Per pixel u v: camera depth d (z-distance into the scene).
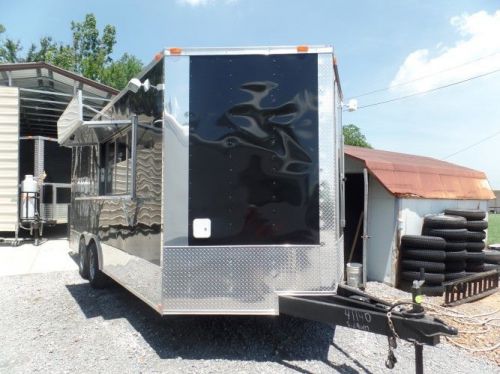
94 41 36.25
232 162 3.78
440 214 7.59
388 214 6.98
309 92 3.80
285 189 3.76
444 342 4.61
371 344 4.32
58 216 12.23
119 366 3.71
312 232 3.74
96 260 6.27
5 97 11.23
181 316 4.97
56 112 14.70
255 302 3.72
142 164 4.34
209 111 3.80
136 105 4.57
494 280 6.93
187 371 3.60
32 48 36.88
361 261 7.51
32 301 5.73
